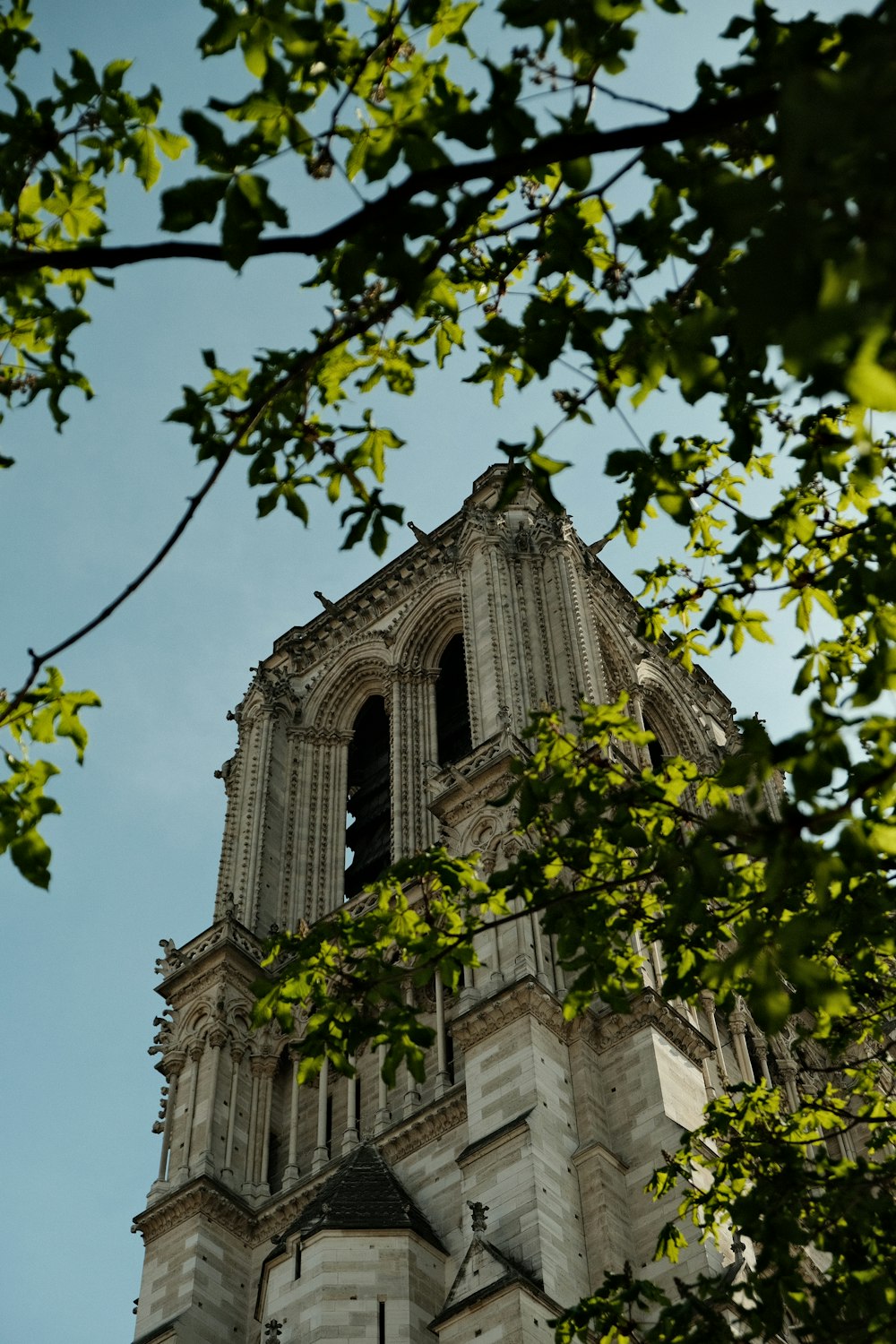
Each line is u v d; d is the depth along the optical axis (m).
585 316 17.89
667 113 13.22
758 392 19.78
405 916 22.03
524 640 62.41
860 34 12.27
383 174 15.92
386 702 73.69
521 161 13.60
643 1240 40.75
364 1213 44.28
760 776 14.70
